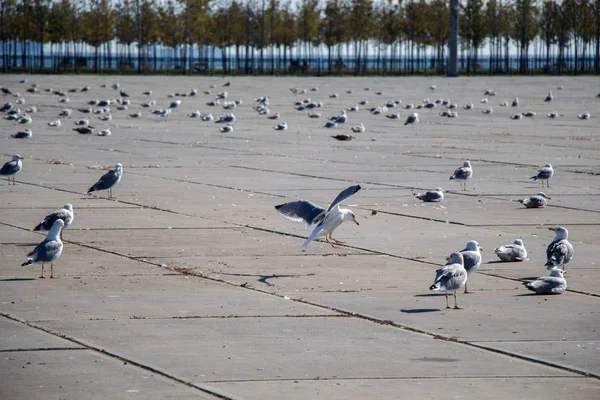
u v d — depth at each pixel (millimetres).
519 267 14648
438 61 144375
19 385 8641
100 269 14367
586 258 15328
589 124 47250
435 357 9734
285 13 154625
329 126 44625
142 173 26859
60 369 9180
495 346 10180
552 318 11445
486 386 8766
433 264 14852
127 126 44938
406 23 142625
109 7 138125
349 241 16828
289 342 10297
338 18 138500
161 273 14133
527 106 62906
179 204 21016
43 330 10727
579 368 9367
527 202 20766
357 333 10719
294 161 30312
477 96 76000
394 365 9438
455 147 35438
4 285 13180
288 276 13984
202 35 148125
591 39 145875
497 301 12398
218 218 19172
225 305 12109
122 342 10227
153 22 141875
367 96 75562
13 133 39812
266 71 141875
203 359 9594
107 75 116312
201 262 14969
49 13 132375
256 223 18594
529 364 9508
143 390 8539
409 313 11703
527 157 31781
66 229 17766
